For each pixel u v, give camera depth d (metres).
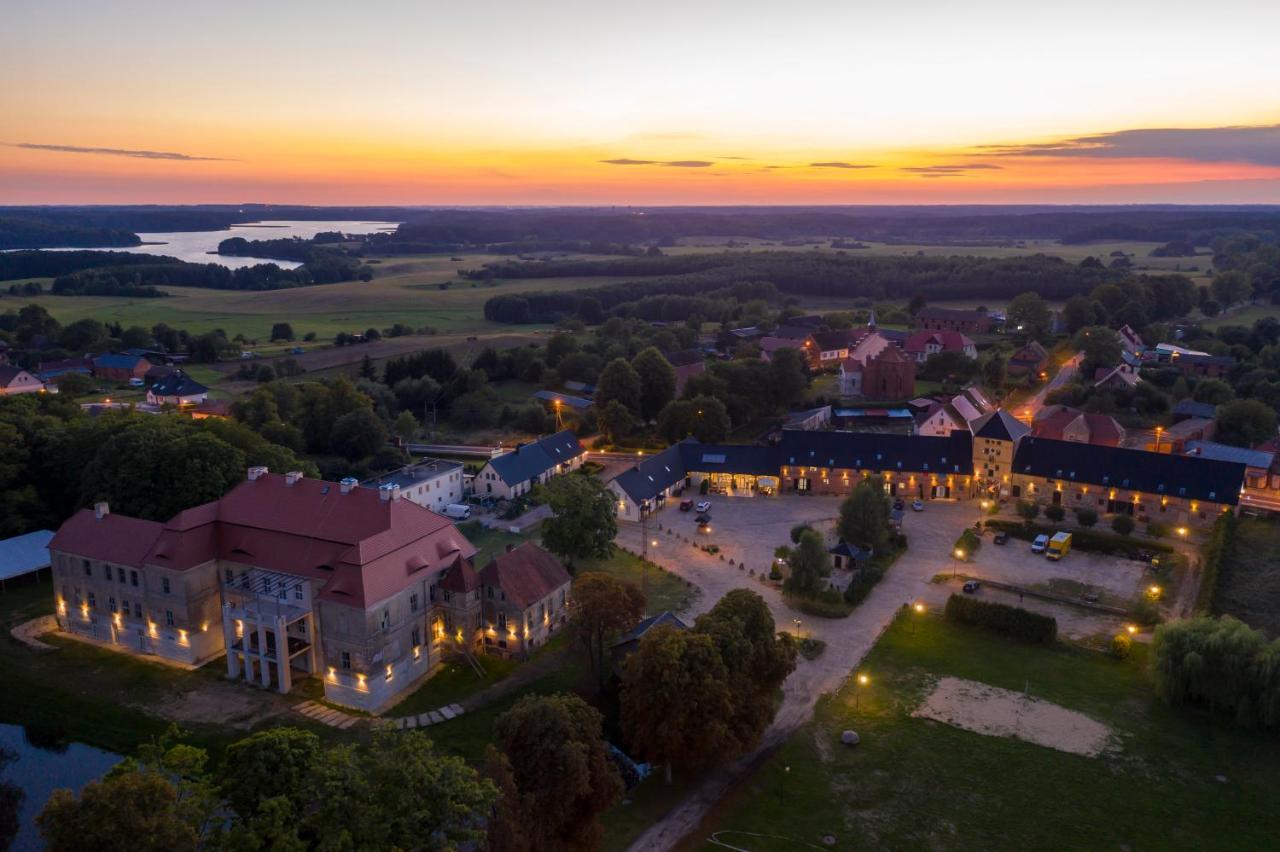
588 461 183.00
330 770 54.59
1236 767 80.06
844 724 87.50
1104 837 71.19
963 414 184.12
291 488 101.00
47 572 120.88
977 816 73.88
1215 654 87.31
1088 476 146.38
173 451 120.94
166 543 96.88
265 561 96.19
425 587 94.75
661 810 74.94
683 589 118.81
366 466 175.25
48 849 48.34
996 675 96.81
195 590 97.00
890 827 72.69
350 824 52.28
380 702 88.94
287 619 90.38
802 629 107.88
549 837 63.25
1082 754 82.06
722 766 81.00
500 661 97.44
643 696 75.56
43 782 78.12
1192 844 70.31
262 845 51.03
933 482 157.88
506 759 61.34
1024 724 87.06
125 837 47.72
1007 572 125.38
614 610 90.00
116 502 120.12
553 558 105.81
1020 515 146.00
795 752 83.00
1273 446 166.00
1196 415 191.75
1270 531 134.75
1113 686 94.38
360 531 94.25
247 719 86.31
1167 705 90.12
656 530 142.50
